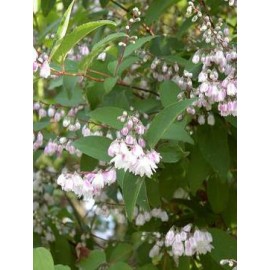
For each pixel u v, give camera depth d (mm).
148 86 468
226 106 324
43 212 501
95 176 314
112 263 402
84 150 330
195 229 346
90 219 615
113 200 469
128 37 373
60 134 457
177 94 370
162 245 403
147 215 416
